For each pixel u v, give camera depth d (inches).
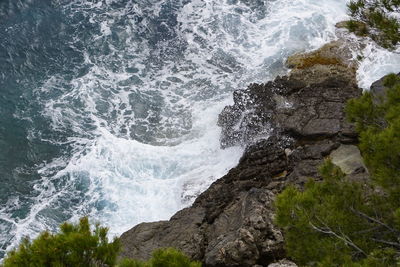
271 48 1029.8
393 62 928.9
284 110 834.8
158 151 870.4
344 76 908.6
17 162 860.6
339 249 398.3
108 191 815.1
